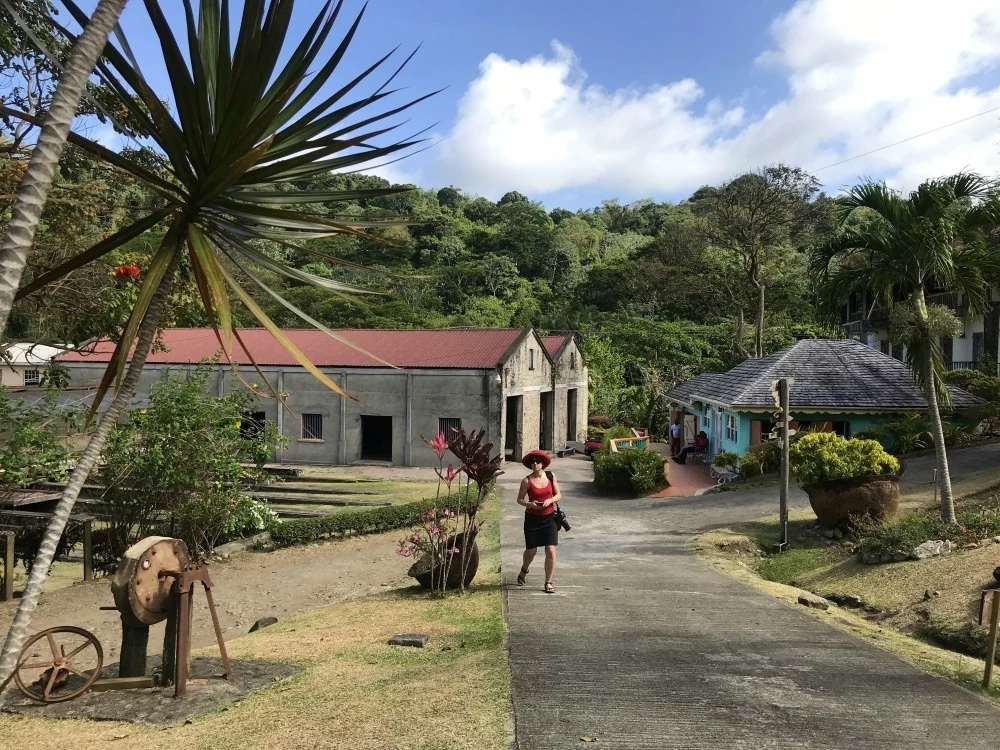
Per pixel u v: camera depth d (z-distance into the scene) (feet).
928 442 68.18
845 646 22.16
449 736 14.48
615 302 245.24
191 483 46.88
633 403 142.00
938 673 19.79
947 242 41.78
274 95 12.45
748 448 72.28
